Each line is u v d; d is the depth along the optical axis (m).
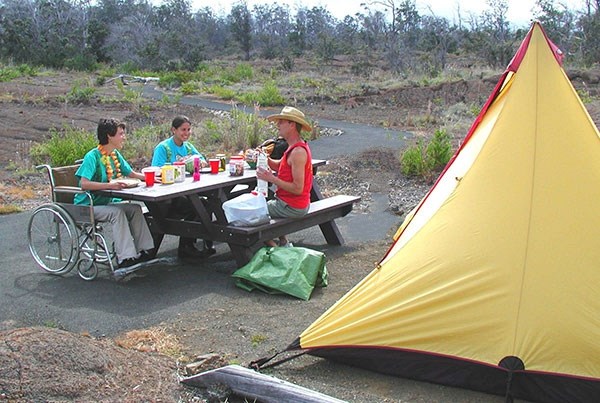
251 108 23.12
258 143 15.00
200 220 6.68
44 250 7.36
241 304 5.85
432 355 4.41
